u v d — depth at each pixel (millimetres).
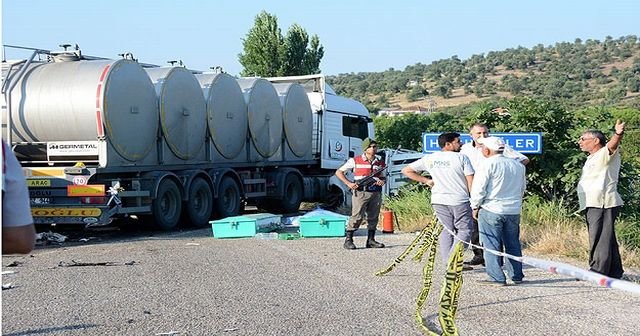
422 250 9703
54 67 14789
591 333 6887
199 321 7336
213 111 17922
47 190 14422
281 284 9258
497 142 9195
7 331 6945
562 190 15344
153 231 16125
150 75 16297
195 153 17359
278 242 13484
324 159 23234
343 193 22688
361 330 7016
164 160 16297
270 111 20484
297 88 21922
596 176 9320
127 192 14797
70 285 9227
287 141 21375
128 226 16609
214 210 18078
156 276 9852
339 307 7973
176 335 6812
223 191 18188
